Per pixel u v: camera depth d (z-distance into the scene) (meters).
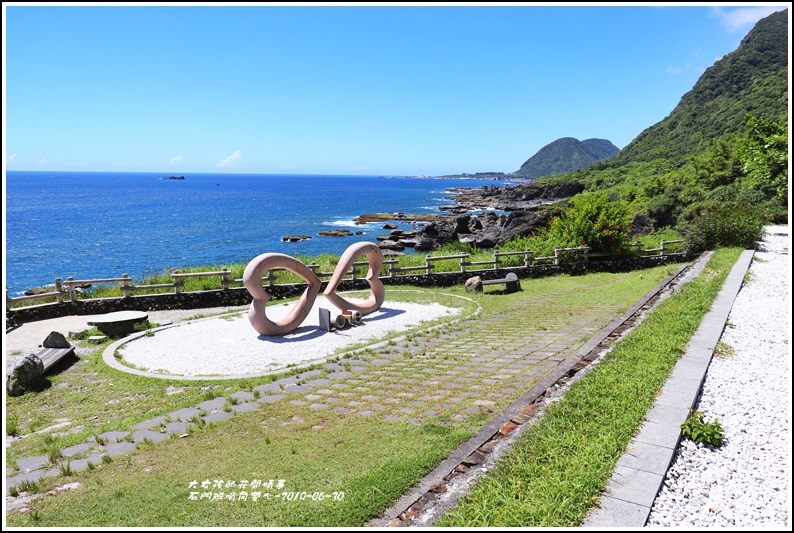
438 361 8.22
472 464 4.41
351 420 5.89
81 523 3.91
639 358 6.73
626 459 4.26
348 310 11.67
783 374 6.42
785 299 10.48
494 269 17.56
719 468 4.31
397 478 4.26
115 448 5.47
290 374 8.02
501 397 6.37
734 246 19.02
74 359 9.25
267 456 5.04
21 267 30.33
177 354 9.41
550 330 9.93
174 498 4.26
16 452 5.56
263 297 10.57
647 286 14.38
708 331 8.03
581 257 19.00
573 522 3.45
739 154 18.33
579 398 5.46
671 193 35.50
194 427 5.92
